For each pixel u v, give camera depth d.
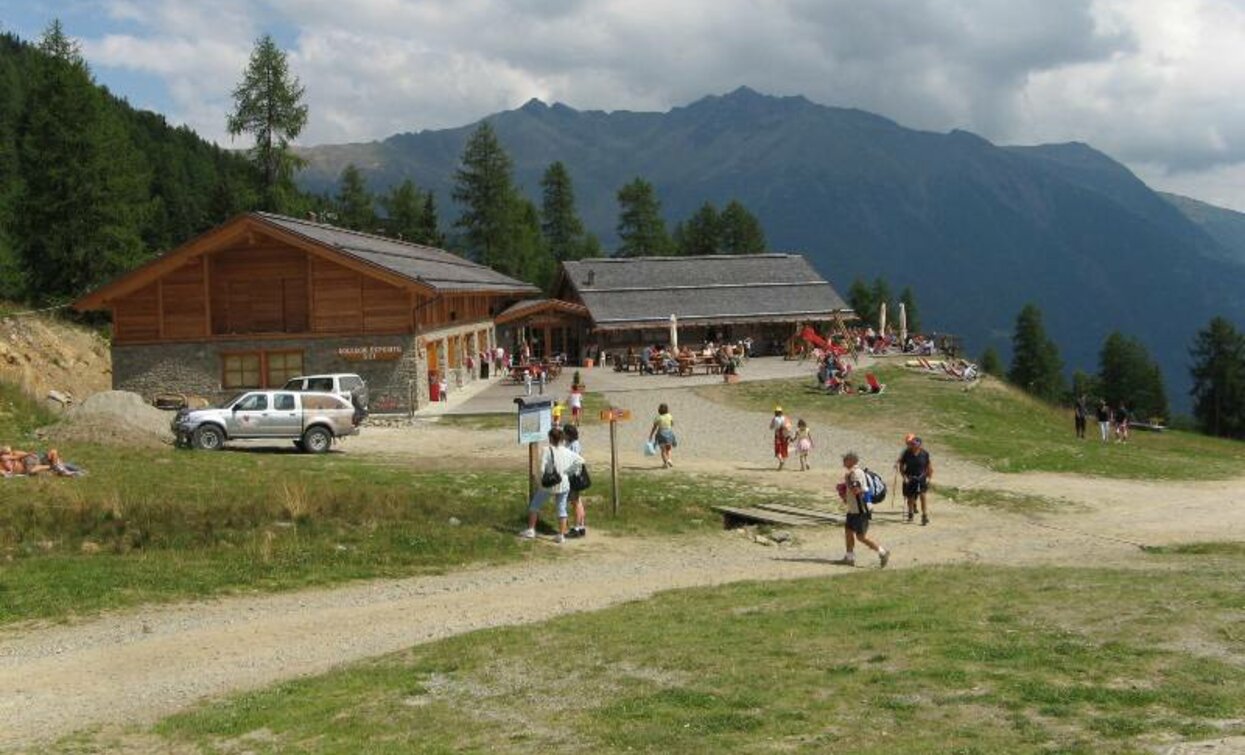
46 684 12.48
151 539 19.36
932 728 8.52
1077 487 29.80
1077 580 15.73
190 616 15.66
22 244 63.31
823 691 9.79
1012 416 46.97
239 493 22.50
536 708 10.21
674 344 63.88
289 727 10.21
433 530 20.89
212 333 46.53
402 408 45.75
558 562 19.84
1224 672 9.65
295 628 15.01
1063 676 9.75
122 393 33.94
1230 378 124.44
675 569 19.33
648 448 31.02
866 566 19.55
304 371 46.12
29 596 16.11
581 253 117.38
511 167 101.56
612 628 13.54
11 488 21.95
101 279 64.44
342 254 45.25
